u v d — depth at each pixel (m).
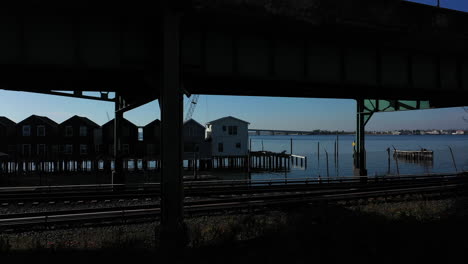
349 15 10.01
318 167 63.69
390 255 7.26
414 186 18.58
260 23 9.64
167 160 8.28
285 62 11.67
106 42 9.30
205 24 9.80
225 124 52.47
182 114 8.86
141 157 45.88
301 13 9.41
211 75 10.48
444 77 14.64
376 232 8.92
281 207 13.53
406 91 15.58
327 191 16.08
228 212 12.65
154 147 46.56
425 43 12.35
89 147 46.03
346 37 11.53
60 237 9.67
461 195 16.73
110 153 45.59
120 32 9.41
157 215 11.73
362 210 12.72
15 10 8.68
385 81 13.40
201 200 13.55
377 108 23.06
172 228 8.16
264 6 8.91
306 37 11.62
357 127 24.14
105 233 10.02
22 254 7.84
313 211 11.73
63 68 9.16
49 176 43.25
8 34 8.65
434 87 14.41
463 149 117.94
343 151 114.31
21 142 44.47
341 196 14.72
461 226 9.51
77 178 41.50
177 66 8.32
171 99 8.27
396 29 10.71
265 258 7.35
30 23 8.79
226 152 52.34
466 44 12.49
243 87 14.43
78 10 8.73
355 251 7.58
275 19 9.24
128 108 16.02
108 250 8.08
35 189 17.16
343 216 11.34
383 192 15.91
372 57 13.21
